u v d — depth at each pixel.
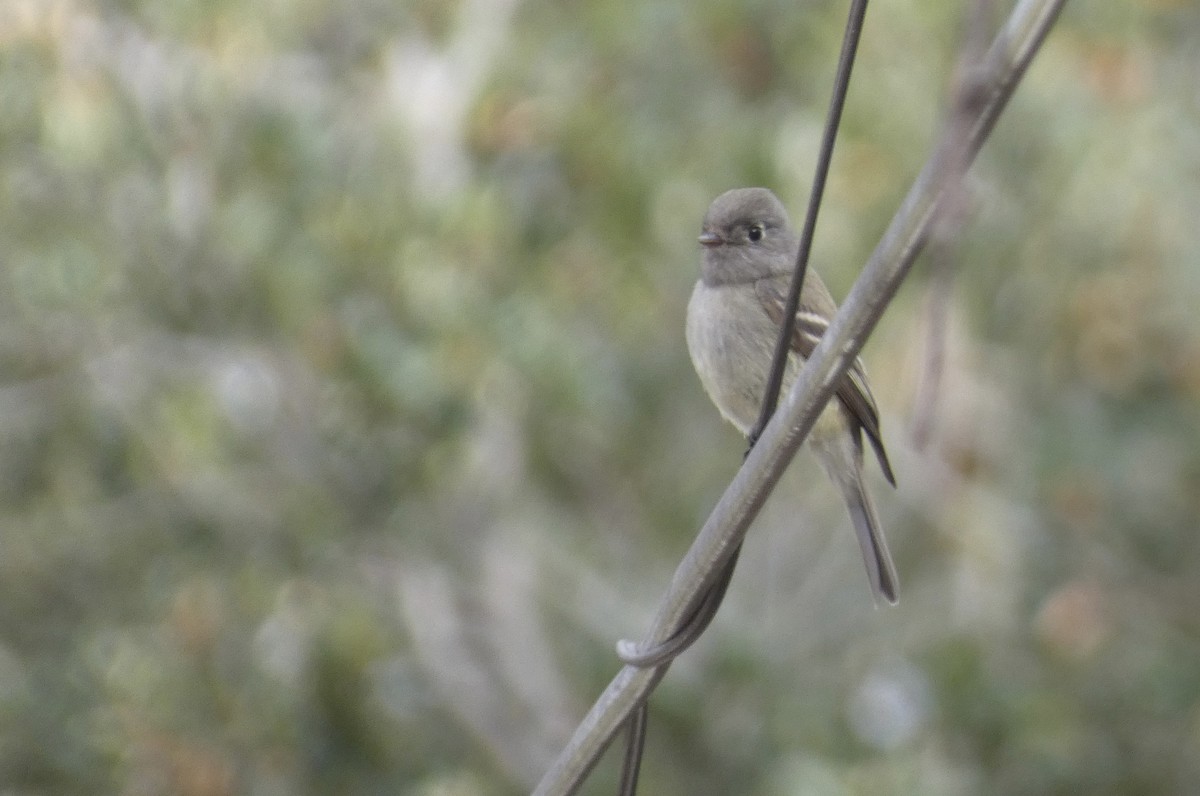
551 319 13.32
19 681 14.19
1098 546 15.09
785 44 13.48
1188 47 14.42
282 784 13.72
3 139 13.32
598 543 16.16
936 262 3.92
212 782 13.46
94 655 14.18
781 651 15.81
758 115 13.45
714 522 5.44
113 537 14.51
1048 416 14.82
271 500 14.32
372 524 14.40
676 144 13.48
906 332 13.84
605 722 5.76
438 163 13.64
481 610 15.77
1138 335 14.22
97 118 12.98
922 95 13.05
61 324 14.42
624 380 14.51
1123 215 13.97
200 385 14.16
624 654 5.65
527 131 13.61
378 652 14.16
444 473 14.05
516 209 13.53
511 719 15.52
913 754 14.20
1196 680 14.71
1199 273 14.21
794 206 13.06
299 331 13.19
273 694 13.87
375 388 13.17
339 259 13.12
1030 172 13.72
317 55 14.31
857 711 14.96
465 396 13.31
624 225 13.52
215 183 13.33
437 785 14.06
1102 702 14.76
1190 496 15.02
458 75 13.98
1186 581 15.10
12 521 14.60
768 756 14.16
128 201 13.71
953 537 15.02
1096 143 13.53
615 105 13.72
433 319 13.14
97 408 14.22
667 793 14.12
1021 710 14.09
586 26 13.89
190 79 13.20
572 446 15.25
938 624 16.14
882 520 16.53
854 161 13.01
